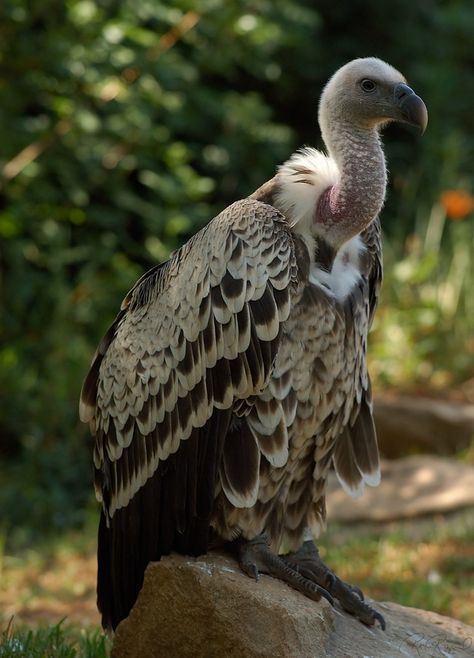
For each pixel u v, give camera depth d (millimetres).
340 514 12281
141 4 14961
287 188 6758
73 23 14531
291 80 19641
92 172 15180
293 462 6855
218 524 6715
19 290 14867
